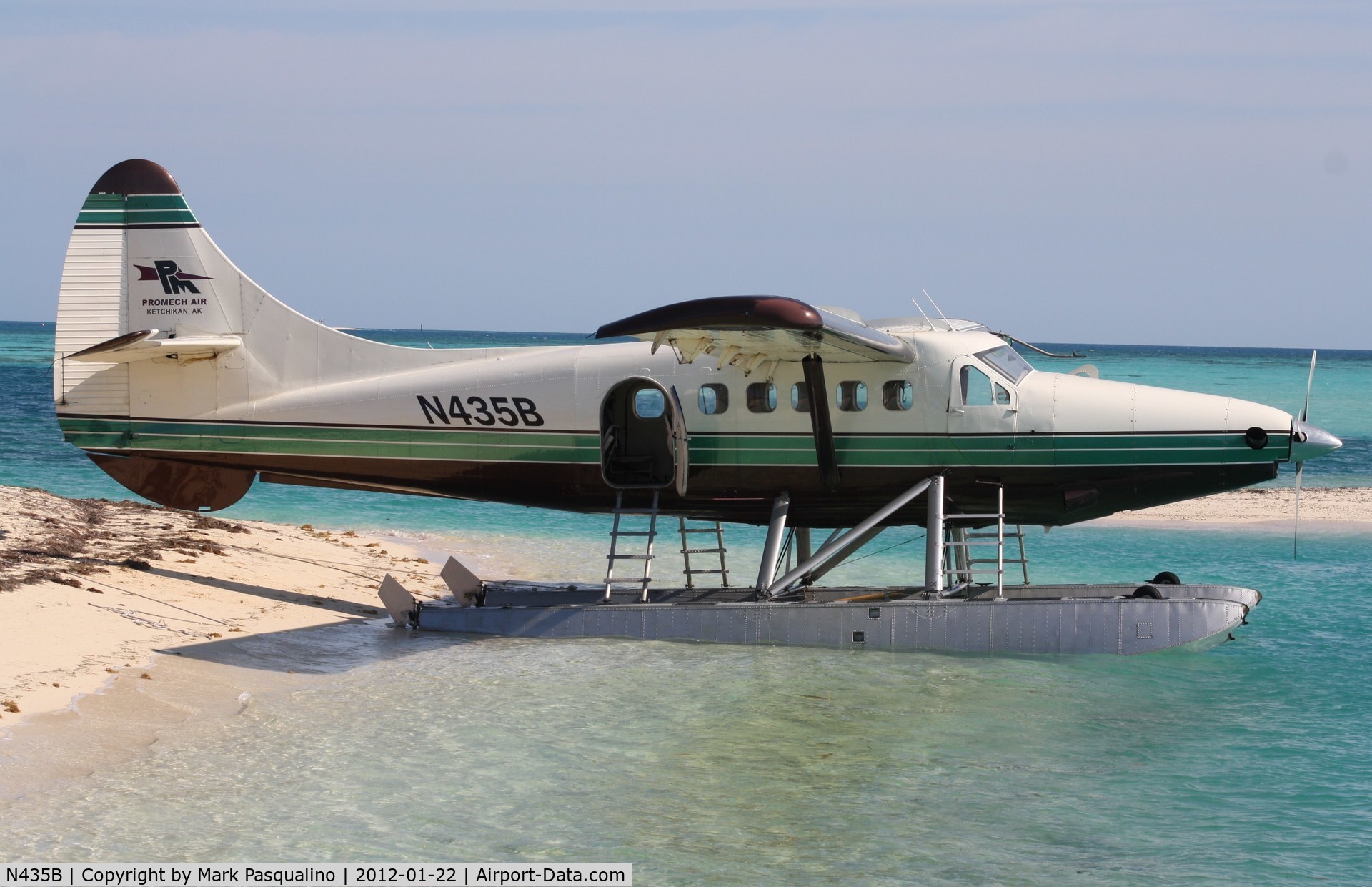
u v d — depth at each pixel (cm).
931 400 2039
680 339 1836
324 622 2103
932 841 1171
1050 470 2031
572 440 2150
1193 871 1110
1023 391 2041
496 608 2058
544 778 1322
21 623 1758
